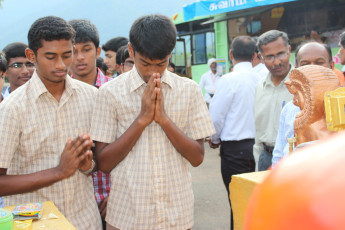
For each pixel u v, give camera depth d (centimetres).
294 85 122
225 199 457
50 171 162
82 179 186
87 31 252
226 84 317
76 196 183
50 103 178
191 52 990
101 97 180
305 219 26
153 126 176
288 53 267
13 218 145
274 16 743
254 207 29
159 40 161
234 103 314
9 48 293
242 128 315
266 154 278
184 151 173
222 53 873
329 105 107
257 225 28
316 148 30
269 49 263
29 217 145
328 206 25
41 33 164
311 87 114
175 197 178
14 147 167
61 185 178
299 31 706
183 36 1004
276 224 27
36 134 173
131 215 174
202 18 938
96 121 179
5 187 159
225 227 379
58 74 169
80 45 251
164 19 168
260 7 753
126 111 177
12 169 176
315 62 233
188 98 182
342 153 27
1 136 162
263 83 283
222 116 320
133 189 173
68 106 183
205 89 874
